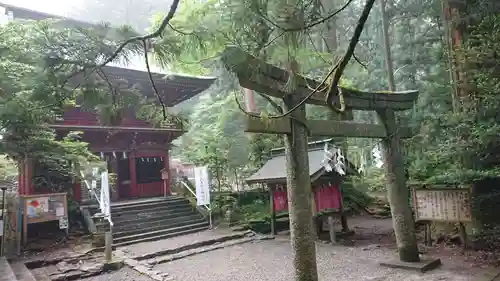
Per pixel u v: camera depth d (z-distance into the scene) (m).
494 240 8.09
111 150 16.98
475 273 6.56
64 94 2.99
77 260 9.17
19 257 9.31
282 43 3.17
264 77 4.46
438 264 7.28
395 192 7.42
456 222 8.54
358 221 13.95
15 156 8.92
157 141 18.56
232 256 9.47
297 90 5.17
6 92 4.47
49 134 10.20
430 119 9.99
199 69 4.20
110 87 3.11
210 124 20.47
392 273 6.91
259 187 17.23
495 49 7.06
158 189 18.67
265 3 2.72
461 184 9.12
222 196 15.30
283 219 13.44
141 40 2.67
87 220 12.26
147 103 3.48
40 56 2.67
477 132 7.52
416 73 18.23
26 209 10.34
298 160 5.20
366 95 7.03
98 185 15.10
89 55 2.70
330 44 12.41
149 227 12.44
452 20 9.90
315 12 2.71
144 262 9.06
